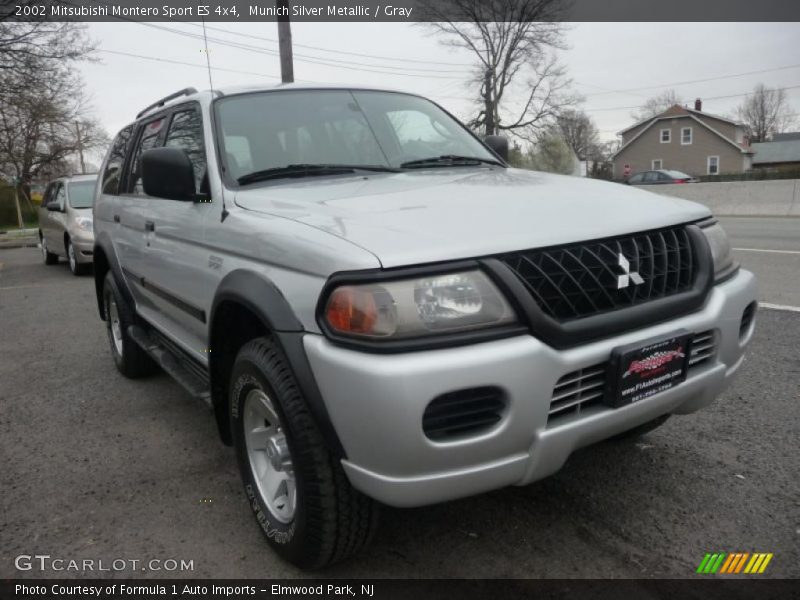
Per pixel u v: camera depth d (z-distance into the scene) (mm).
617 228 2334
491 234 2125
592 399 2207
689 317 2420
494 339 1989
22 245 23156
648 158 58969
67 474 3416
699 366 2547
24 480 3363
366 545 2352
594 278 2201
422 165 3408
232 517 2916
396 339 1930
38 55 17109
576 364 2076
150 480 3311
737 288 2633
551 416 2127
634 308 2246
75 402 4594
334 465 2180
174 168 2955
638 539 2580
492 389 1979
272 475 2598
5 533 2848
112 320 5215
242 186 2977
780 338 5113
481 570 2434
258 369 2340
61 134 32500
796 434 3447
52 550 2699
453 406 1965
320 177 3123
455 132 3926
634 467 3168
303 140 3293
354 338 1978
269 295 2295
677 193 20828
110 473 3410
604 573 2381
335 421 2045
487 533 2674
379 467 1989
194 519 2910
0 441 3916
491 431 2004
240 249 2604
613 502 2863
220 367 2834
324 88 3668
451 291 1976
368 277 1962
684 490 2936
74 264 11719
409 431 1899
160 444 3771
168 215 3467
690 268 2520
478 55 39188
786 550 2477
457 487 2018
